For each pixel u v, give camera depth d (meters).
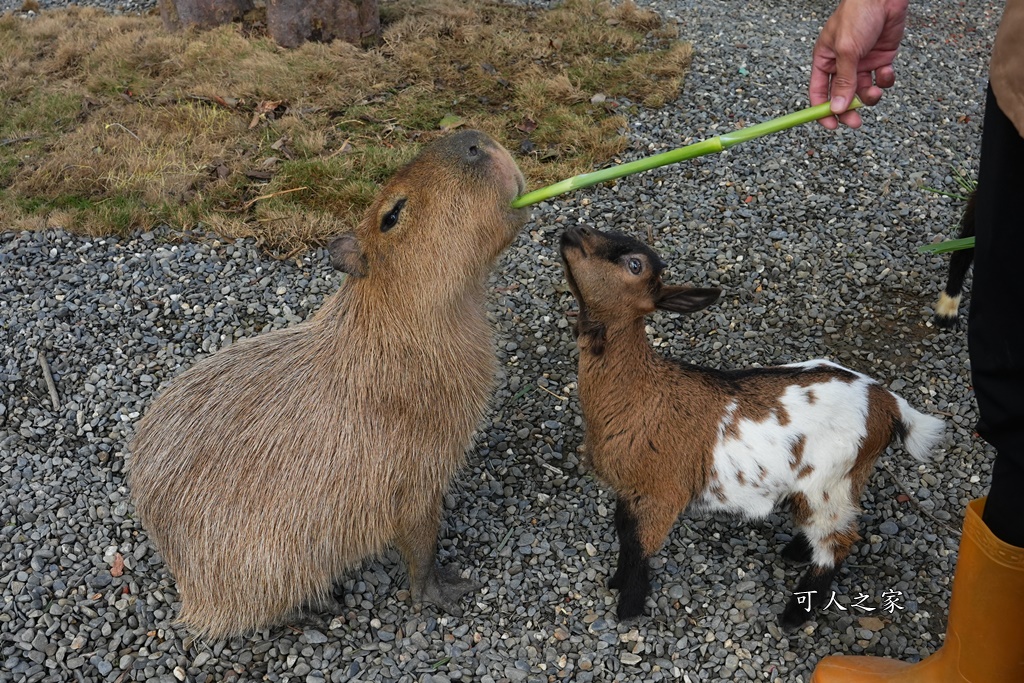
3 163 2.58
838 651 1.72
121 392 2.06
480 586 1.80
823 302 2.20
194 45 3.20
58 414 2.03
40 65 3.26
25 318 2.18
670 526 1.74
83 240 2.36
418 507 1.70
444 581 1.79
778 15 3.66
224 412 1.67
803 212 2.41
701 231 2.36
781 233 2.35
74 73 3.19
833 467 1.68
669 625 1.75
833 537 1.71
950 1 3.95
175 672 1.69
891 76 1.55
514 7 3.49
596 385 1.71
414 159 1.65
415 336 1.64
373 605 1.78
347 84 2.94
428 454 1.69
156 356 2.12
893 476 1.93
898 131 2.75
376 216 1.64
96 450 1.97
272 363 1.69
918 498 1.91
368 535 1.69
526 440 1.99
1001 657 1.44
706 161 2.55
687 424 1.70
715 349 2.12
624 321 1.68
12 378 2.08
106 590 1.78
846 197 2.46
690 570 1.82
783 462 1.69
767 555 1.84
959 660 1.48
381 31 3.28
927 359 2.10
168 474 1.67
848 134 2.70
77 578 1.79
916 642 1.73
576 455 1.97
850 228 2.37
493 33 3.23
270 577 1.66
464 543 1.85
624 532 1.75
